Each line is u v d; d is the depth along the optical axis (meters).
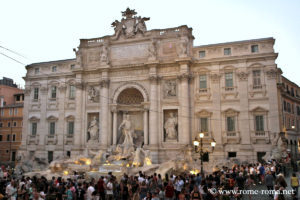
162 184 22.70
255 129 41.81
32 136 54.19
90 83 50.59
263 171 28.02
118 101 49.03
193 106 44.84
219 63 44.41
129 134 45.88
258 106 41.84
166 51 46.62
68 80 53.06
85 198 18.28
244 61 43.31
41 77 54.84
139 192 20.16
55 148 51.69
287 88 58.19
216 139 42.97
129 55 48.69
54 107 53.28
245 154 41.28
